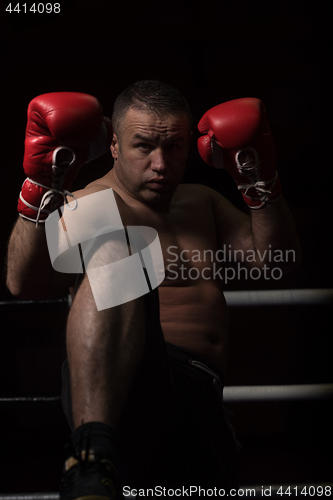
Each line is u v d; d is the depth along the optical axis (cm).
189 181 363
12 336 407
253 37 395
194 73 412
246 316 417
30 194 99
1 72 418
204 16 382
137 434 91
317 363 410
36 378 405
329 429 382
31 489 298
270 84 417
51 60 415
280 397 139
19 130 429
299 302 141
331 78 407
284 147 420
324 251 421
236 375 412
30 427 396
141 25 378
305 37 401
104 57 413
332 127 413
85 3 361
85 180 430
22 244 100
